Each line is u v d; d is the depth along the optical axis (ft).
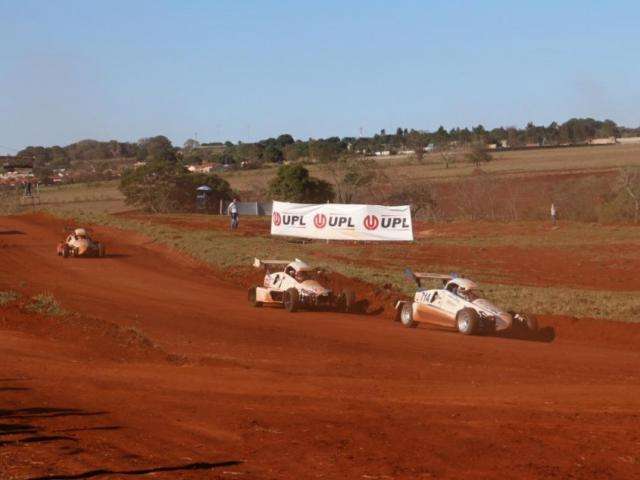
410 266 129.49
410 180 281.13
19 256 139.23
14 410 37.83
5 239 163.43
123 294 99.71
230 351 62.23
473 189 266.57
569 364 58.80
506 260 140.67
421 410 39.55
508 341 70.90
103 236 171.01
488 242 165.68
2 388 43.14
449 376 52.44
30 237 168.25
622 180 217.97
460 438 33.42
